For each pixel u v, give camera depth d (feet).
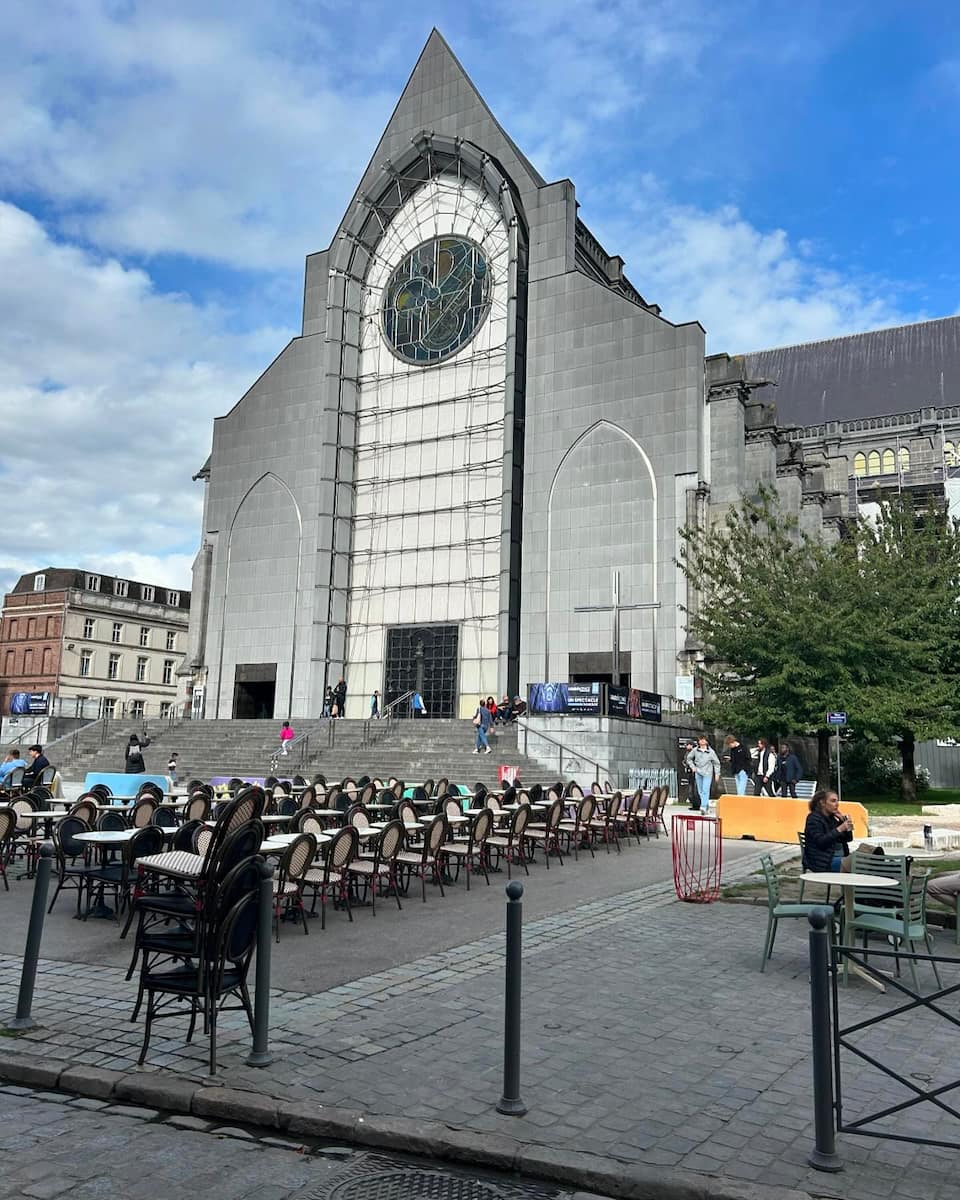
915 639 97.19
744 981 27.43
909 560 101.91
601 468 135.13
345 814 45.29
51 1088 19.10
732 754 84.23
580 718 95.09
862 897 30.27
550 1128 16.79
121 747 123.03
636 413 133.80
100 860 44.21
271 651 155.84
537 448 140.46
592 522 134.41
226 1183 15.03
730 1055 20.83
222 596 162.50
